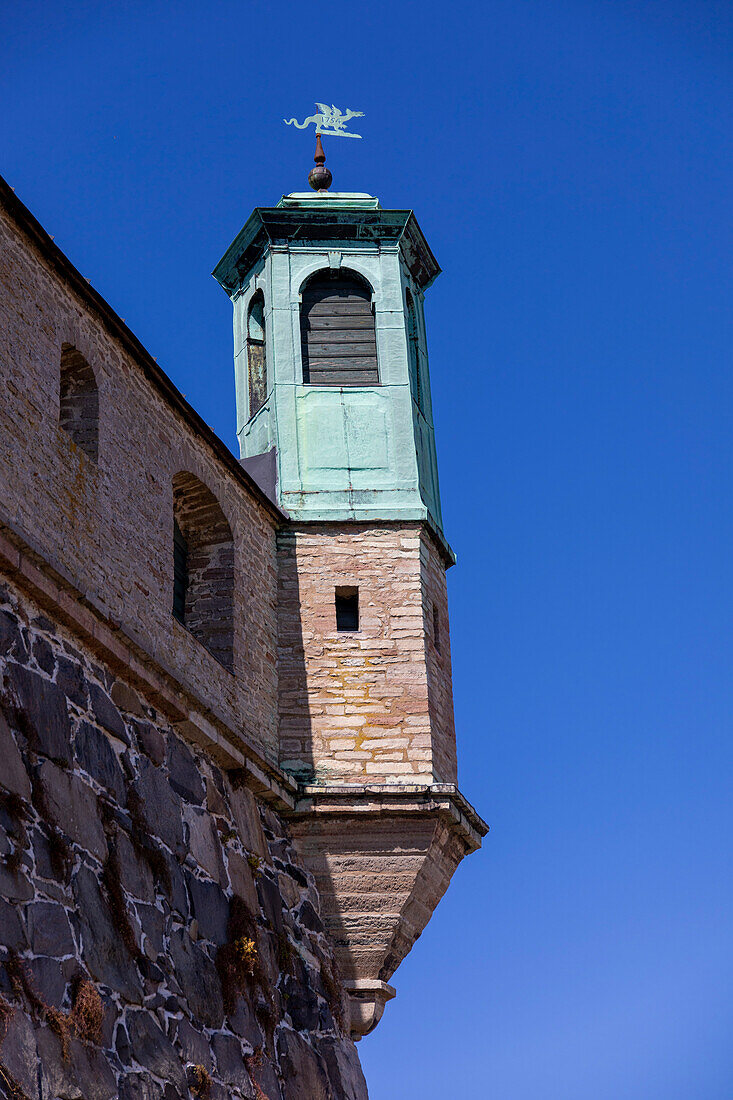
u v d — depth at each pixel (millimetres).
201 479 16688
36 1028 11469
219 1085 13664
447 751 17766
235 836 15508
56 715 12922
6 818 11898
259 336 20391
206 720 15344
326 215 20078
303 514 18375
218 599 16844
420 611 18047
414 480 18844
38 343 13805
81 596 13469
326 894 16859
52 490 13516
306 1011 15766
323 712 17359
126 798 13688
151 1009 13031
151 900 13570
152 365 15758
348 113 21516
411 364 20172
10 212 13664
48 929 11977
